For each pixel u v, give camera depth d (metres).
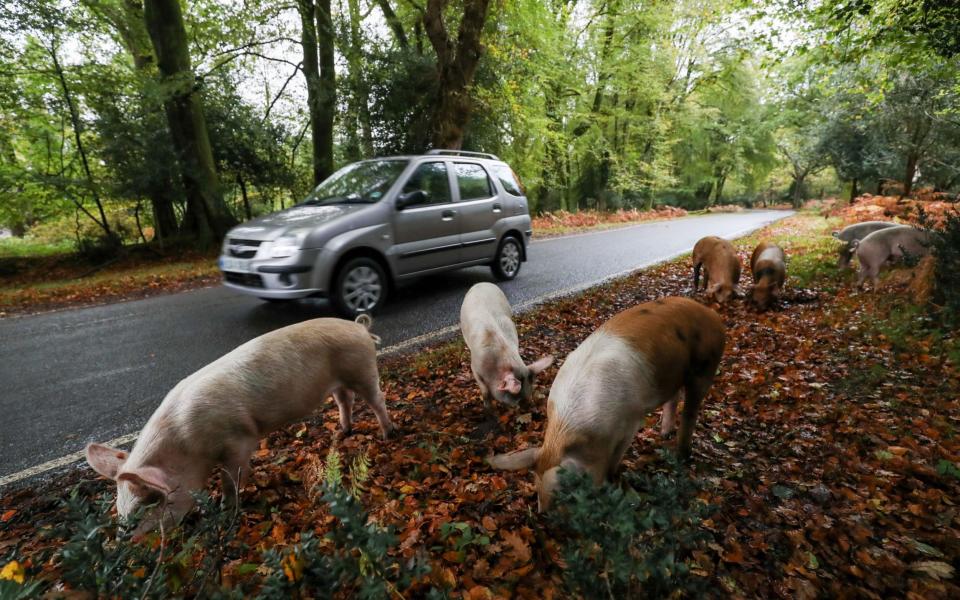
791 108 33.91
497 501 2.82
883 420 3.56
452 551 2.38
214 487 3.05
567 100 29.78
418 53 17.69
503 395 3.64
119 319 7.10
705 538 1.95
